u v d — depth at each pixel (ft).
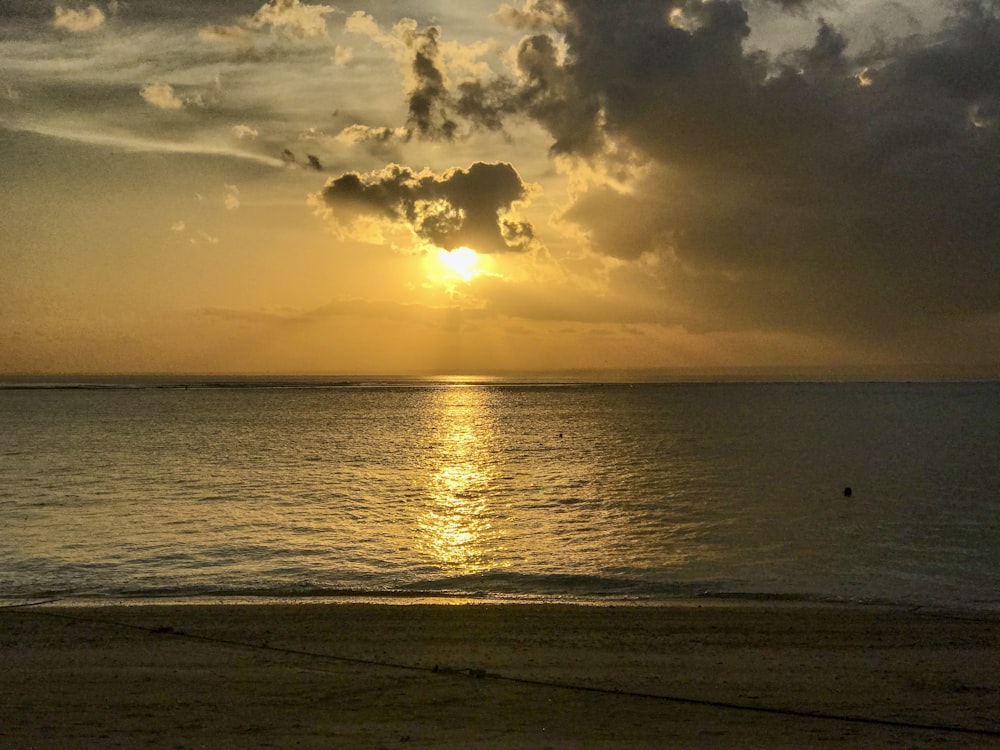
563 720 42.04
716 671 50.55
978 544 98.63
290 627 59.82
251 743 38.40
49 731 39.83
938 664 52.19
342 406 481.87
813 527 110.22
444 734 39.78
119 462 196.54
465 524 113.39
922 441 253.03
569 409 458.09
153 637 57.00
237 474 173.27
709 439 264.52
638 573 83.92
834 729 41.34
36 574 82.79
